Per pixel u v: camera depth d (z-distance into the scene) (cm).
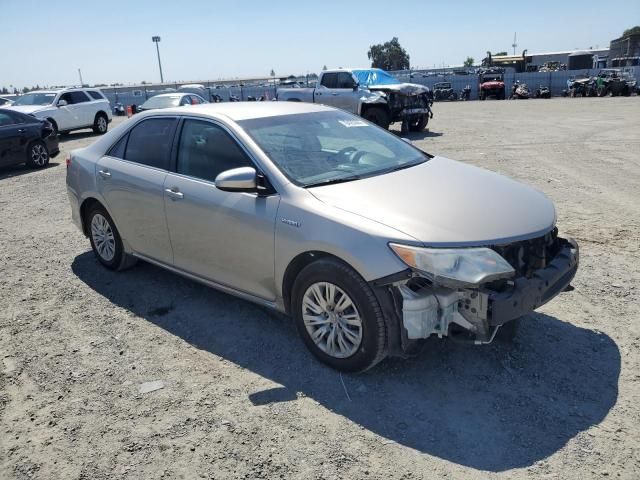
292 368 360
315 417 310
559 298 443
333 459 277
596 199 752
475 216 330
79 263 573
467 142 1422
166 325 428
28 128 1278
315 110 468
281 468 272
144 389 344
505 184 395
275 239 356
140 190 457
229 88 4284
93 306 466
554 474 261
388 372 349
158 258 468
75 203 548
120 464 280
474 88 4603
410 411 312
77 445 296
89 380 357
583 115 2131
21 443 300
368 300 317
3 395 344
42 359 385
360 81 1755
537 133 1570
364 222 322
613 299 438
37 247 637
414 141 1504
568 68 5706
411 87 1686
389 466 271
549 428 293
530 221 338
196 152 425
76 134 2194
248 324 423
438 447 283
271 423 306
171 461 281
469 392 326
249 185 354
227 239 389
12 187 1049
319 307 349
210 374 358
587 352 364
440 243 304
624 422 295
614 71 4056
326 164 395
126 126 499
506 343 376
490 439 286
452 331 321
